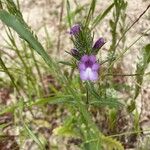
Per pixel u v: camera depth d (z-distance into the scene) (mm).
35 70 277
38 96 260
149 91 254
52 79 271
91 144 209
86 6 303
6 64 283
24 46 269
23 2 319
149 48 218
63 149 243
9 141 249
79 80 235
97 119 246
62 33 297
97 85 230
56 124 256
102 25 292
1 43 300
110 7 230
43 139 249
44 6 316
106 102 205
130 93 249
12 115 259
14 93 264
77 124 232
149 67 260
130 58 270
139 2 296
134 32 282
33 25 309
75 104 202
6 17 168
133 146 237
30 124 257
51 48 289
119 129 241
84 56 179
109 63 226
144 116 246
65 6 311
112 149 224
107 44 282
